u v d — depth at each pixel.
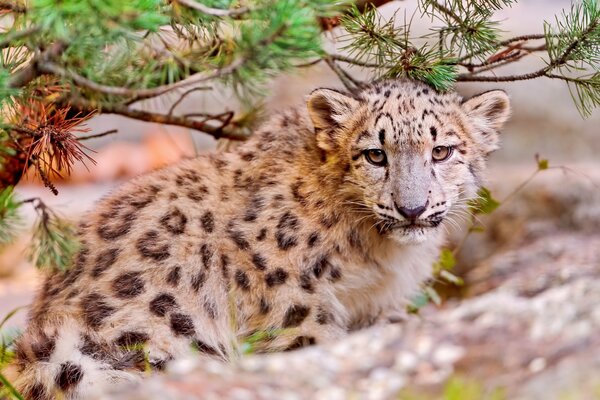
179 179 11.88
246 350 11.05
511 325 9.86
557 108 25.98
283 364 9.43
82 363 10.45
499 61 12.84
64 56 8.68
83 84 8.48
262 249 11.39
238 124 14.22
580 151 25.02
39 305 11.50
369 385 9.01
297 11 7.90
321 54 10.44
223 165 12.01
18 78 8.58
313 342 11.48
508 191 17.95
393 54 11.93
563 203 17.59
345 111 11.66
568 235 17.09
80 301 11.09
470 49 11.91
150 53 10.13
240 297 11.38
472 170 11.99
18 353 10.80
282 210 11.52
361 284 11.83
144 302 11.06
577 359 8.68
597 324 9.45
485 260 17.22
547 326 9.63
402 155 11.26
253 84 11.23
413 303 13.27
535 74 11.98
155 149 26.19
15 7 8.58
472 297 15.81
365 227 11.72
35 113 11.02
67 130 10.48
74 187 24.94
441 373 9.14
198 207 11.57
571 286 10.62
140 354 10.70
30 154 10.76
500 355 9.22
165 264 11.23
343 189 11.61
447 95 11.84
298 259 11.45
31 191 23.86
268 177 11.74
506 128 25.45
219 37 10.06
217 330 11.26
